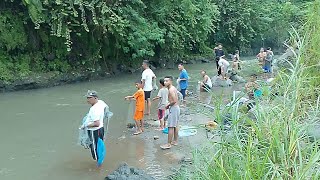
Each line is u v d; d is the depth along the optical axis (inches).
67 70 773.9
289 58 300.2
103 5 762.2
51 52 762.2
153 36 872.9
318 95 201.9
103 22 768.3
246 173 140.7
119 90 693.9
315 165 138.6
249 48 1472.7
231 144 162.9
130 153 359.9
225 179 151.7
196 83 771.4
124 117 494.6
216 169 156.1
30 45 735.1
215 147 172.2
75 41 795.4
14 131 428.1
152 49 922.7
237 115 182.2
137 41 850.1
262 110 171.5
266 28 1487.5
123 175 288.4
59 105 562.6
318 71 223.5
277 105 173.8
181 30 1019.3
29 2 660.1
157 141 395.5
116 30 784.9
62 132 426.9
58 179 301.6
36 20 671.8
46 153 360.2
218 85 709.3
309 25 255.4
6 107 546.9
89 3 748.0
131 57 910.4
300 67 203.2
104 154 329.1
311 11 280.2
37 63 739.4
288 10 1405.0
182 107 520.7
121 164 316.2
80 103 577.6
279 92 191.6
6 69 684.7
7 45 695.1
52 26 703.7
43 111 524.1
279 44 1497.3
